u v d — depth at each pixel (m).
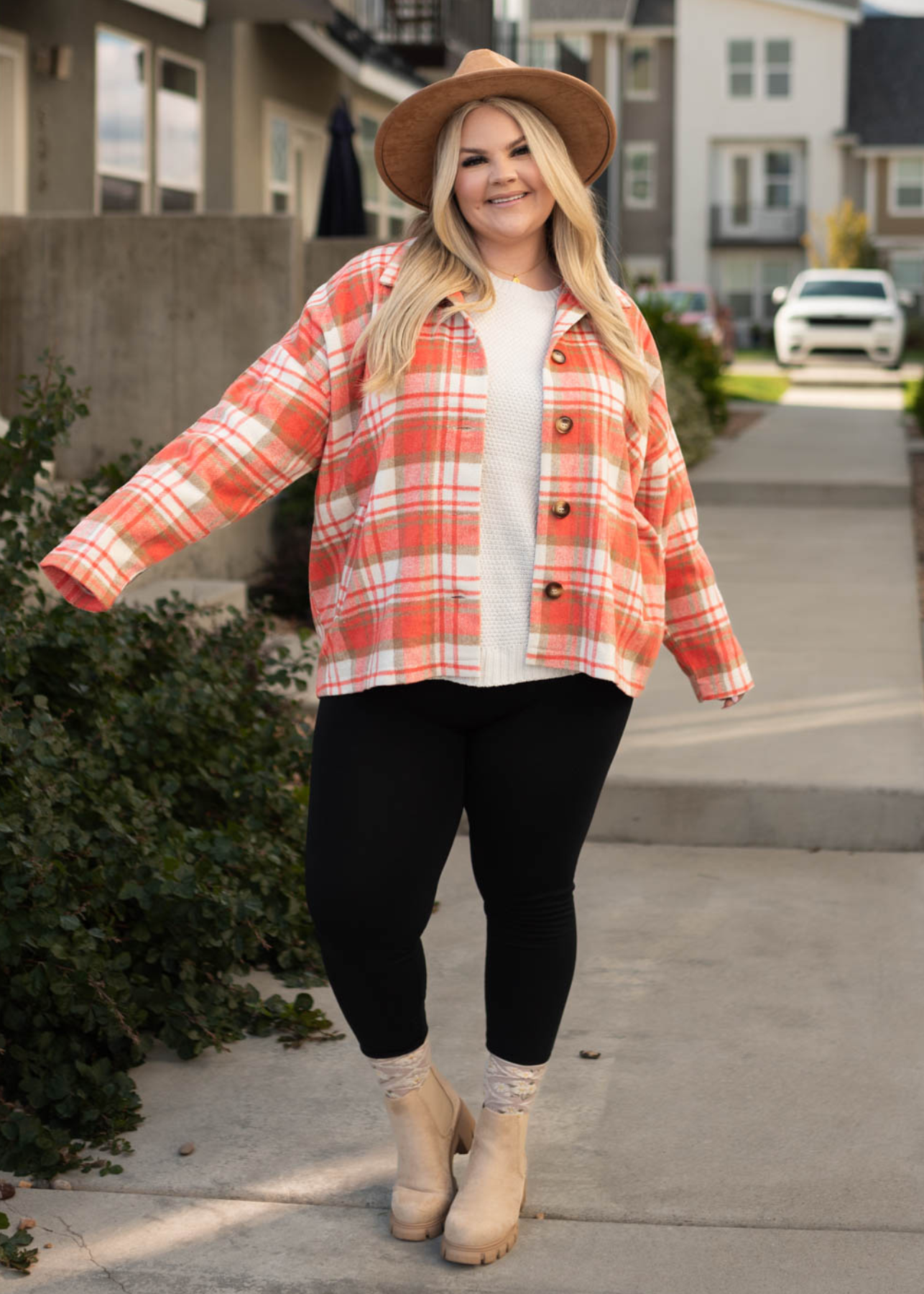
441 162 2.44
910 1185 2.74
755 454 13.53
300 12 12.09
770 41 43.38
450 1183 2.62
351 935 2.44
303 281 9.47
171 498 2.29
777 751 4.97
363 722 2.40
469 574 2.35
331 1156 2.86
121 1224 2.63
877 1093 3.09
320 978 3.67
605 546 2.38
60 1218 2.65
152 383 8.75
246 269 8.58
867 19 46.75
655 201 44.72
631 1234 2.60
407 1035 2.55
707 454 13.26
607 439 2.40
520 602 2.38
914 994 3.56
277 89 13.70
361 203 11.97
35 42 10.51
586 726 2.44
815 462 12.81
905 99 44.53
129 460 4.36
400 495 2.36
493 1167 2.57
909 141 43.69
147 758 3.86
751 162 44.53
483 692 2.38
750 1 43.19
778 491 11.41
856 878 4.34
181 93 12.25
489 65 2.50
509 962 2.55
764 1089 3.10
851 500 11.31
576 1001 3.53
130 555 2.26
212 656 4.43
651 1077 3.16
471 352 2.37
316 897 2.43
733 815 4.62
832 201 44.03
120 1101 2.99
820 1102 3.05
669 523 2.64
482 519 2.37
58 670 3.83
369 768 2.40
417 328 2.34
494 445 2.36
